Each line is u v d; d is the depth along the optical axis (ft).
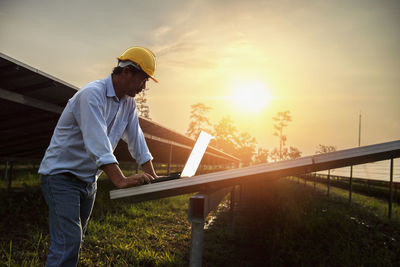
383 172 45.60
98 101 5.38
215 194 6.06
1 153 26.48
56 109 17.11
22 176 39.04
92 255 10.65
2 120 18.97
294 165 4.23
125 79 5.85
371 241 13.64
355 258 11.03
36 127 21.86
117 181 4.78
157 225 16.66
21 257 10.20
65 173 5.41
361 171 55.31
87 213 6.31
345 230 14.55
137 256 10.71
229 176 4.36
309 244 12.61
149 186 4.48
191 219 4.87
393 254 12.01
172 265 10.14
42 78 13.73
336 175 71.82
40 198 20.80
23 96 14.71
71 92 15.93
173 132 32.09
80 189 5.64
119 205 20.65
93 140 5.02
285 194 37.47
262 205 26.89
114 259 10.41
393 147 3.93
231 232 15.39
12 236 12.81
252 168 4.34
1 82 14.03
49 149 5.59
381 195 50.37
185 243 13.39
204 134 6.53
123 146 33.81
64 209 5.29
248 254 12.28
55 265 5.01
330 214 18.45
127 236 13.78
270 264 10.89
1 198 20.07
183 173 4.83
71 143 5.45
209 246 13.01
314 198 33.42
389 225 17.85
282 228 15.53
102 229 14.16
